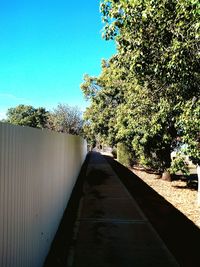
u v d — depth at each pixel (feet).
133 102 43.50
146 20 22.90
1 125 13.97
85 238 28.48
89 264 22.62
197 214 37.73
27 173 18.57
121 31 25.31
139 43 24.54
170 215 37.37
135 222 33.94
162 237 29.09
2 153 14.10
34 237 20.33
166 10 21.86
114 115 93.61
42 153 23.07
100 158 158.61
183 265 22.72
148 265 22.41
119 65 31.19
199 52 23.16
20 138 17.02
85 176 77.51
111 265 22.40
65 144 39.55
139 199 47.60
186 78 24.82
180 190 56.85
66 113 159.33
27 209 18.54
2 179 14.12
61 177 34.88
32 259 19.74
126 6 22.59
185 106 25.22
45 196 24.23
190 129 25.05
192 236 29.43
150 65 25.67
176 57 23.07
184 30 22.44
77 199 47.14
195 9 18.85
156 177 76.38
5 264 14.49
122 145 108.99
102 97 94.79
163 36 24.06
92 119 105.81
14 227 15.93
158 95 35.42
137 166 107.86
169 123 38.01
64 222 34.35
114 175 79.82
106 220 34.83
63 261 23.50
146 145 58.34
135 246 26.27
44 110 336.08
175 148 61.67
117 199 47.26
